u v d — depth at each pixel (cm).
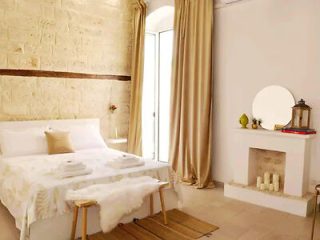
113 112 542
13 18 423
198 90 447
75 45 486
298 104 346
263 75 393
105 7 518
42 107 456
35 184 268
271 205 357
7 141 393
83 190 263
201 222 312
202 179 442
